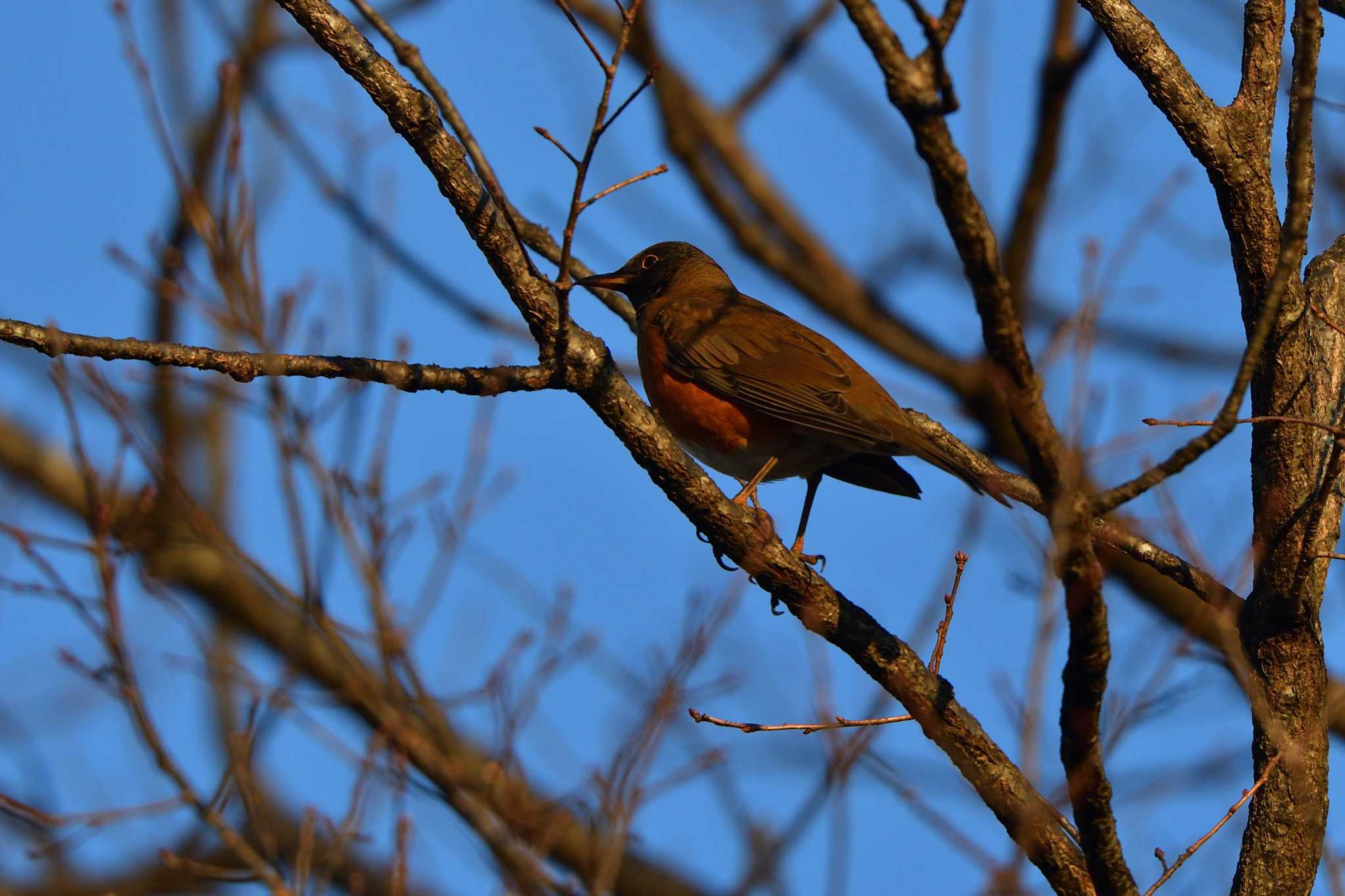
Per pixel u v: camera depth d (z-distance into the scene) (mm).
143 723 10094
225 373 8266
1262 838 8148
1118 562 14062
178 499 11469
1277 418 7680
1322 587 8312
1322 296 8656
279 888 9727
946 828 8180
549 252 12242
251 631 13391
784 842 10086
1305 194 6695
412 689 10742
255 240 11469
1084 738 7488
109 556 10422
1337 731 11797
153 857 12977
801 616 9203
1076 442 7516
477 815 10344
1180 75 8695
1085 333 8148
